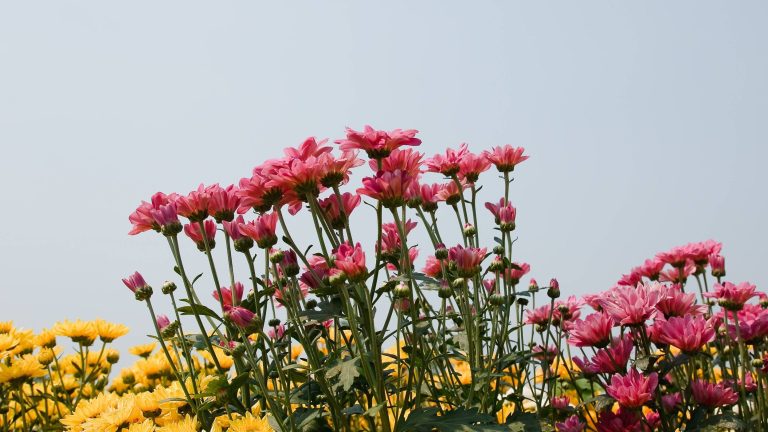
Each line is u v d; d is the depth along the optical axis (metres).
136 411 3.01
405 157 2.94
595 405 2.98
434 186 3.57
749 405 3.84
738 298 3.27
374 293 2.70
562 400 3.54
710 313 3.75
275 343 2.96
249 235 2.79
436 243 3.53
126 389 5.12
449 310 3.68
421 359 2.91
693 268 4.20
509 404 3.83
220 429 2.78
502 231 3.41
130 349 5.25
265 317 3.04
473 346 3.27
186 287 2.87
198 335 3.35
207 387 2.74
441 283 3.30
